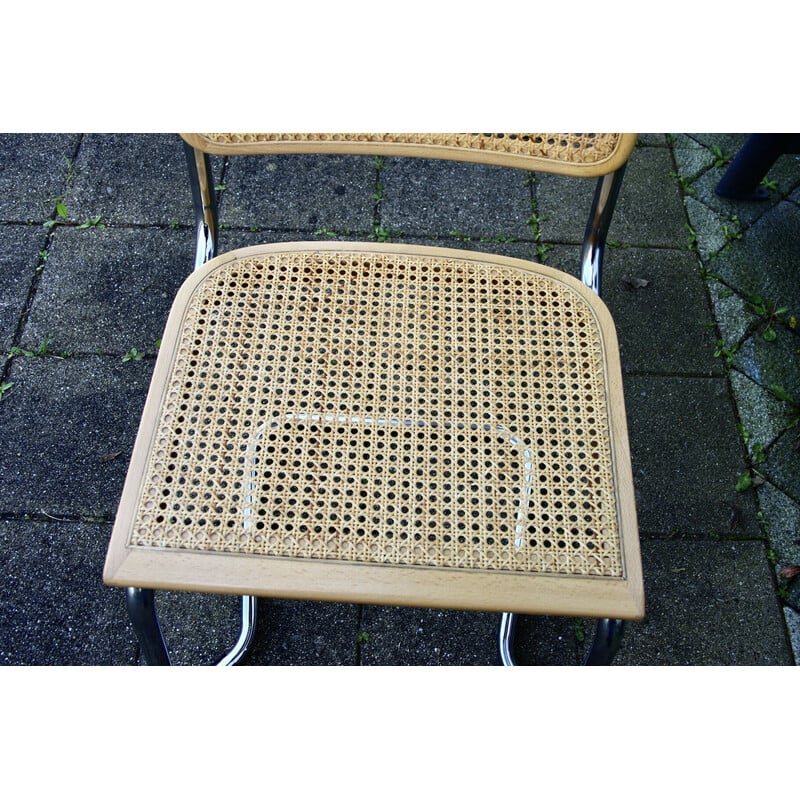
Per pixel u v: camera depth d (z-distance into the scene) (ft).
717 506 4.32
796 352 4.86
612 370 2.75
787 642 3.98
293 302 2.88
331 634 3.97
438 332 2.84
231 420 2.60
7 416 4.42
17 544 4.05
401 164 5.56
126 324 4.79
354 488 2.46
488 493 2.47
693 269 5.17
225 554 2.31
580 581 2.31
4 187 5.27
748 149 5.13
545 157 2.87
